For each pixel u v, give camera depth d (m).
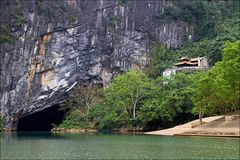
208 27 123.69
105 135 66.31
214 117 71.56
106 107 87.69
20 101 97.19
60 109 102.94
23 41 96.69
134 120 80.69
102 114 88.50
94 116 90.25
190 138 54.16
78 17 100.94
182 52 114.44
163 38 116.94
